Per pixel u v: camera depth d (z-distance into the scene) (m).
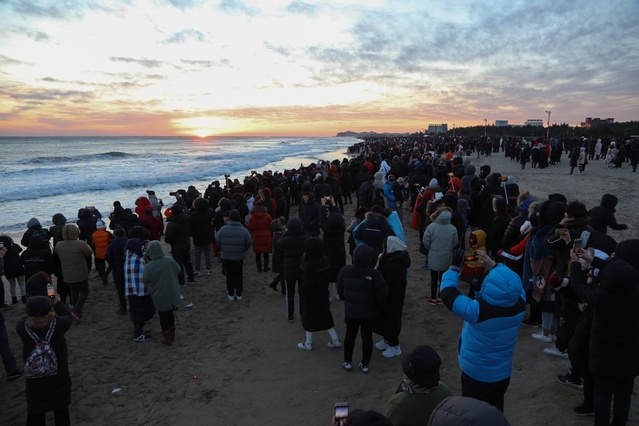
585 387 4.14
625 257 3.41
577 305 4.35
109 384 5.44
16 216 17.81
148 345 6.53
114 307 8.18
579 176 23.33
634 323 3.31
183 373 5.65
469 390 3.42
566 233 4.43
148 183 29.66
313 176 18.36
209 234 9.72
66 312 4.38
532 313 6.35
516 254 6.18
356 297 5.11
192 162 51.66
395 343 5.73
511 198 8.73
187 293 8.73
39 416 4.09
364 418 1.81
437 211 7.19
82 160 54.97
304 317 6.01
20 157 61.38
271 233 9.94
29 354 3.94
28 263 7.38
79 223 10.13
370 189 11.34
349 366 5.44
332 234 7.13
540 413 4.34
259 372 5.60
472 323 3.24
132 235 7.01
